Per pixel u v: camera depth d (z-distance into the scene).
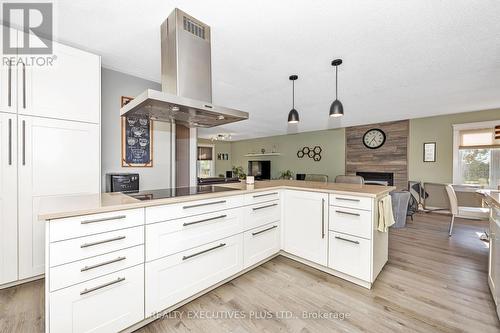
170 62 1.79
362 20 1.74
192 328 1.47
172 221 1.60
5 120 1.83
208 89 1.90
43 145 1.99
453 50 2.17
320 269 2.28
